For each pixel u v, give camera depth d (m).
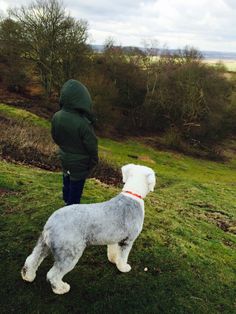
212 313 2.08
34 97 17.86
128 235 1.97
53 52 15.75
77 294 1.98
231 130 19.72
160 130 19.11
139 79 18.52
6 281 2.01
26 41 15.98
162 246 2.65
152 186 2.00
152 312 1.96
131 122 18.75
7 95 17.39
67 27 15.84
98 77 16.48
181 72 17.55
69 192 2.35
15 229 2.54
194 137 18.08
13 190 3.28
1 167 4.12
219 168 15.68
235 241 3.48
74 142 2.17
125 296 2.04
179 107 17.50
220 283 2.40
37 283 2.01
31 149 6.36
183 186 7.04
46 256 2.05
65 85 2.12
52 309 1.86
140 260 2.40
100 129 17.31
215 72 18.08
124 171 2.08
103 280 2.12
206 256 2.72
